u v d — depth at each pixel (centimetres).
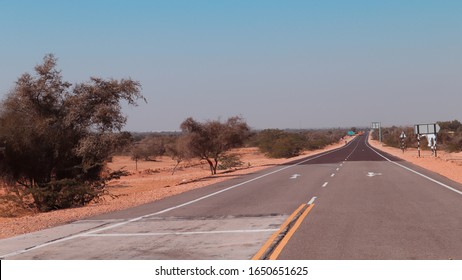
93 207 2128
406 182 2572
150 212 1780
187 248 1080
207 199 2138
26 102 2748
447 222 1292
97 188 2819
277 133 12388
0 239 1357
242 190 2491
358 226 1257
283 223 1357
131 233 1320
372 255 933
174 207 1902
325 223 1320
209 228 1341
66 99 2844
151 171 7250
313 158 6269
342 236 1127
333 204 1742
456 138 8150
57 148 2694
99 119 2827
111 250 1098
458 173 3178
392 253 946
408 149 9888
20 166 2636
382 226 1248
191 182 3638
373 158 5678
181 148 5100
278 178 3209
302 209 1639
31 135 2598
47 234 1385
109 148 2898
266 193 2269
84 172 2798
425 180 2678
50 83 2811
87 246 1161
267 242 1098
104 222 1573
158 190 2942
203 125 5009
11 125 2528
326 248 1004
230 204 1903
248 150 13850
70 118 2775
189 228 1358
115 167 8931
